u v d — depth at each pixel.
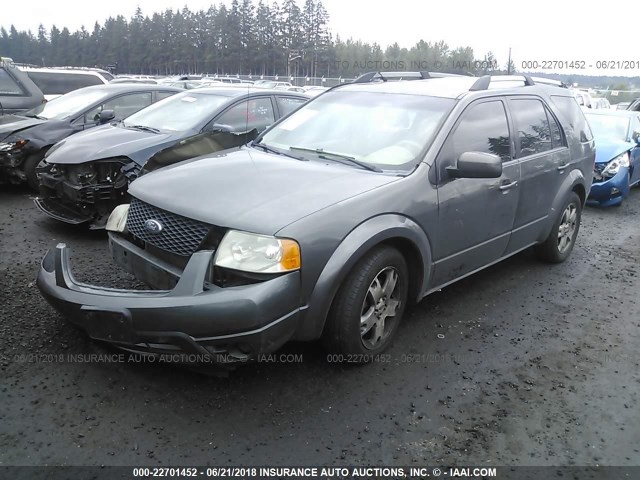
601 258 6.16
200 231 3.09
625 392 3.47
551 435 3.02
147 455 2.67
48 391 3.09
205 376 3.33
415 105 4.24
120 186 5.62
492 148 4.35
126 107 8.13
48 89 12.69
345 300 3.26
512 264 5.74
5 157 7.33
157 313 2.82
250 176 3.50
